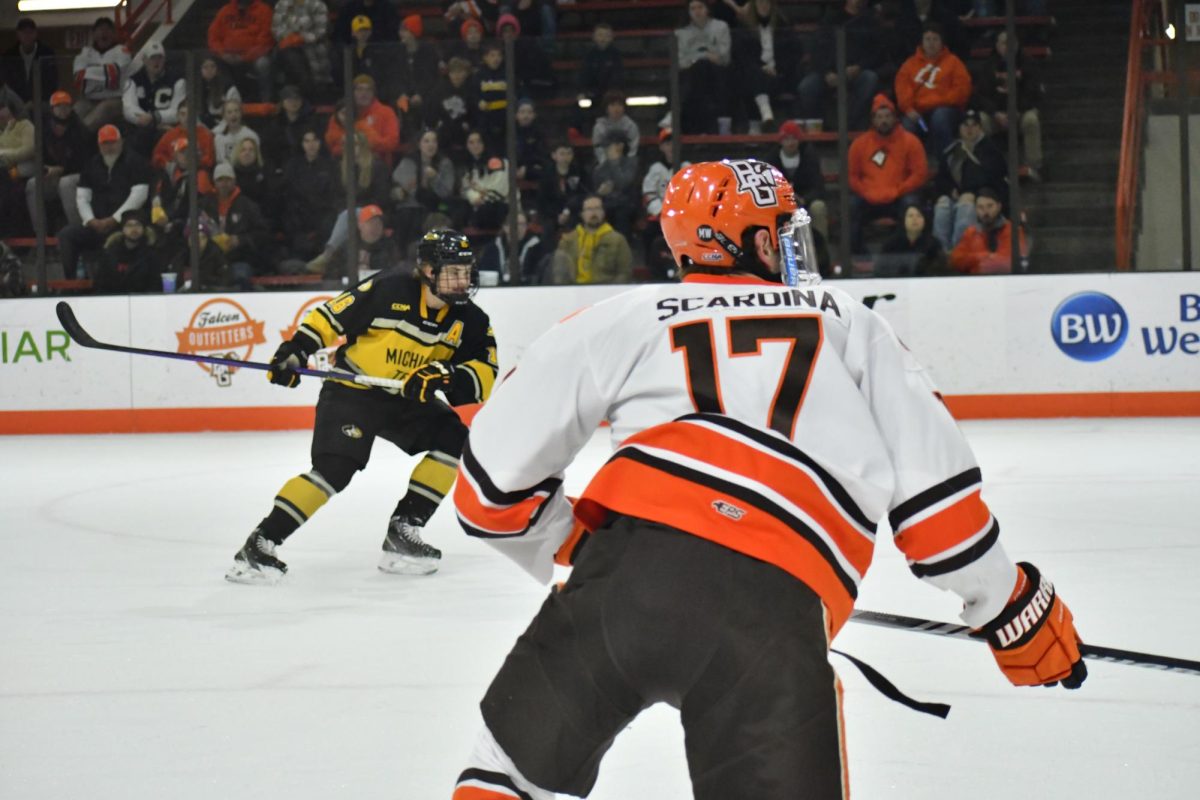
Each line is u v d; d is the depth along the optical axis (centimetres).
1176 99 1820
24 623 733
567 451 305
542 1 2153
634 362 297
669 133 1811
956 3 1853
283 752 498
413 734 518
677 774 466
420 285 843
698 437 285
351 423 838
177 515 1123
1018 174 1755
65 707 565
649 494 285
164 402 1808
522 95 1805
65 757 496
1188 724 514
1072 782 454
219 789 459
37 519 1119
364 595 791
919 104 1780
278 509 834
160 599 790
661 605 275
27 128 1861
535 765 284
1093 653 339
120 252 1842
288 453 1548
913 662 610
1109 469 1268
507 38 1789
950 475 287
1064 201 1898
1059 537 935
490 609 748
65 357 1820
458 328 852
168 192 1831
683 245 313
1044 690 562
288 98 1808
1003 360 1728
